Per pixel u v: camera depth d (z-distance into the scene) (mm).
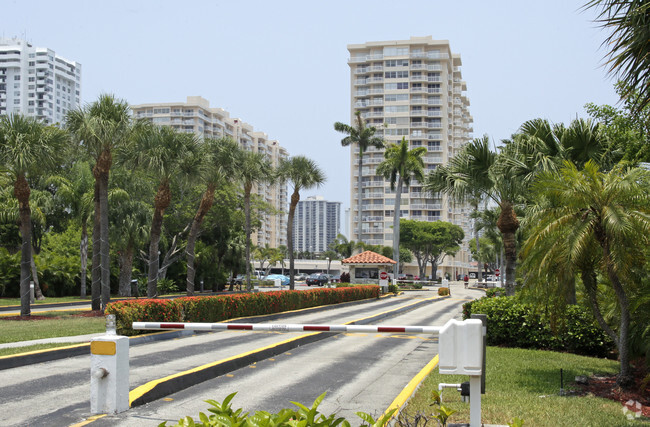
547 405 8062
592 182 9062
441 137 118812
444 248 100750
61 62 191000
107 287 23844
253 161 41094
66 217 43156
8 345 12461
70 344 12711
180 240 49250
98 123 22297
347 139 63875
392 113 119188
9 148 20750
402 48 119938
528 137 17094
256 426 3514
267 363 11938
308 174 41375
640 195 8984
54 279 40844
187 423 3793
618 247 8648
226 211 49125
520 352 13562
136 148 25297
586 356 13336
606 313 11547
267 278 83438
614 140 15469
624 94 7477
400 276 83375
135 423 6754
